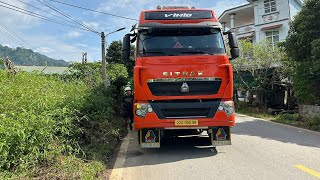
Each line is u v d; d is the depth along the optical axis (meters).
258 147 8.11
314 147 8.09
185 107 7.08
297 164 6.26
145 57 7.22
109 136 8.31
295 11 26.27
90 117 8.14
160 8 8.67
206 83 7.20
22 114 5.26
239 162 6.48
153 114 7.06
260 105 20.80
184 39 7.47
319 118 12.44
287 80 19.50
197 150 7.84
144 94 7.12
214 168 6.05
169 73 7.14
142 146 7.43
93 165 5.66
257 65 20.70
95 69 20.48
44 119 5.44
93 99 9.50
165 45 7.38
